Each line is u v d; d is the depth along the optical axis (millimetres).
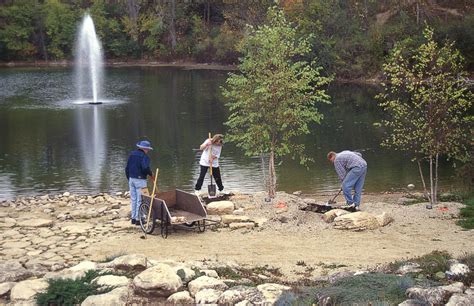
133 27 86000
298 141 26781
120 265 9211
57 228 12977
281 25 15836
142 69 73062
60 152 24609
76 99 42562
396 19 60969
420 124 15117
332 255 10711
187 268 9023
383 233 12062
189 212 12742
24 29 83750
